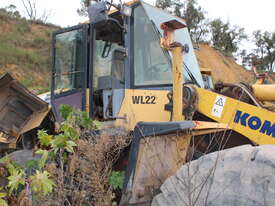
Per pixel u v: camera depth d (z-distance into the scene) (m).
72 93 4.43
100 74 4.23
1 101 4.23
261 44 42.28
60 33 4.71
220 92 3.37
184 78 3.86
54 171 2.53
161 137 2.60
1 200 2.22
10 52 21.02
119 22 4.01
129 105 3.64
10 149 4.32
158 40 3.81
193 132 2.60
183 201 2.09
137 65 3.73
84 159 2.64
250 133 2.88
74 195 2.48
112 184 2.56
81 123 2.72
